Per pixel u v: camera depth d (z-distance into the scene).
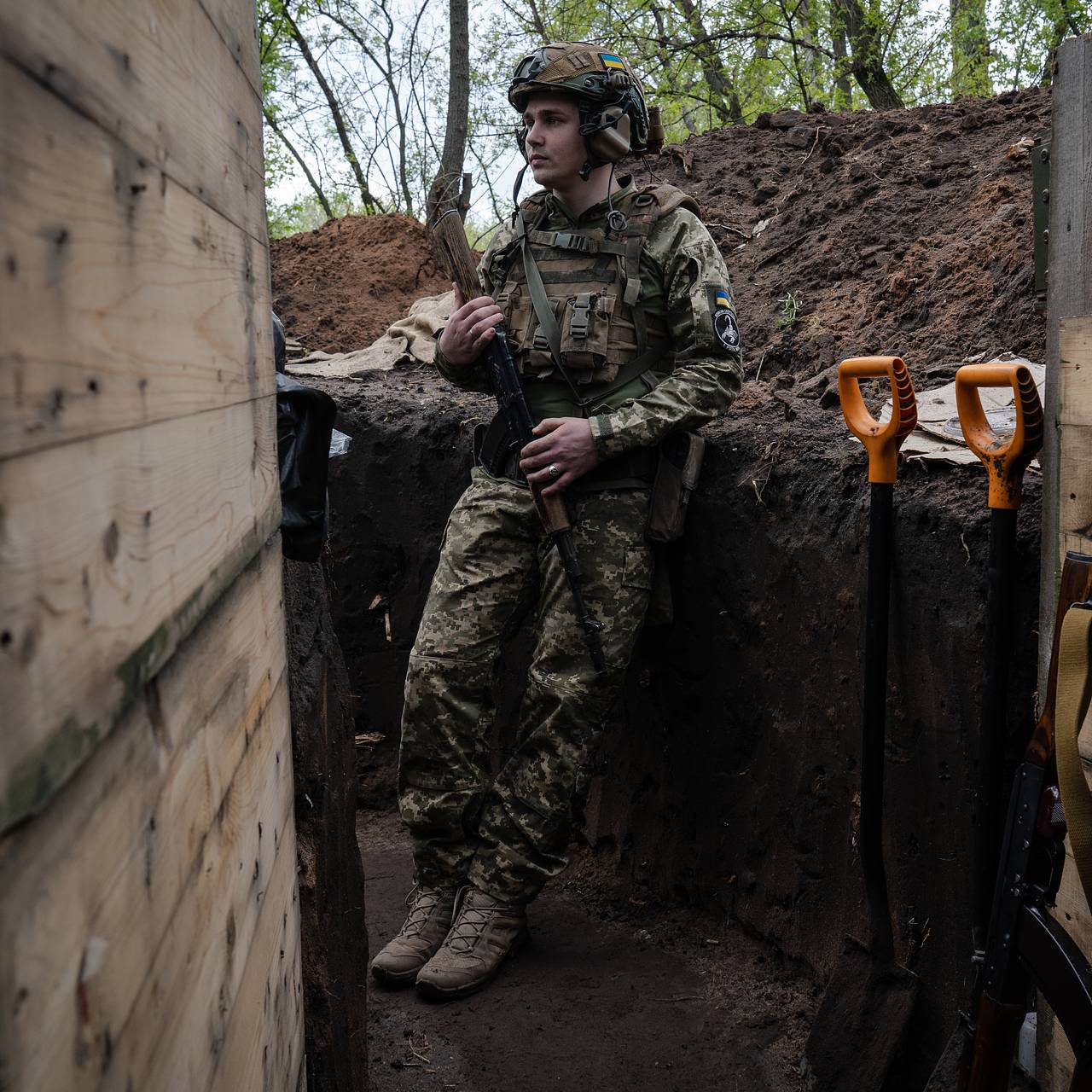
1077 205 1.43
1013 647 1.70
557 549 2.27
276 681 1.12
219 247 0.82
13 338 0.36
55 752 0.39
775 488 2.30
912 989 1.84
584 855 2.88
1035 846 1.26
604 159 2.25
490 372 2.31
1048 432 1.51
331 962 1.52
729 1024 2.20
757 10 7.74
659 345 2.32
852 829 2.08
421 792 2.40
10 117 0.36
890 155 3.63
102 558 0.46
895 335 2.81
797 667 2.23
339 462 3.43
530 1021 2.24
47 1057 0.38
